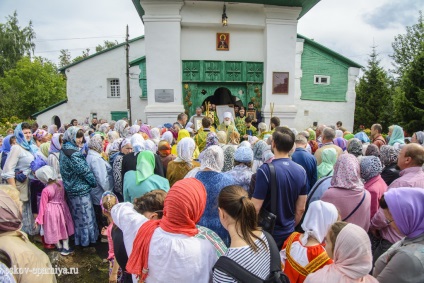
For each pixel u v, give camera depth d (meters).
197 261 1.87
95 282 4.04
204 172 3.13
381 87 26.27
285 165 2.89
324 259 2.19
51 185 4.43
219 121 11.44
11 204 1.85
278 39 11.16
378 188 3.32
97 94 23.97
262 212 2.81
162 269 1.85
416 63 19.75
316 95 20.02
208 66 11.24
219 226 3.06
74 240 4.76
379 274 1.92
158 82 10.72
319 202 2.35
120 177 4.62
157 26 10.54
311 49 19.69
